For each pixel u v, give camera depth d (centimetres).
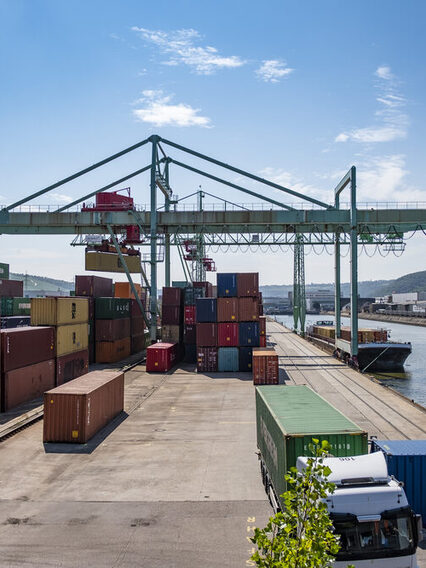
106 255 6612
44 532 1394
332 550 620
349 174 5253
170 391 3616
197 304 4647
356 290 5028
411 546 962
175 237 6162
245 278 4659
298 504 669
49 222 5719
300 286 11169
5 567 1207
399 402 3158
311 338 9100
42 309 3603
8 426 2561
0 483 1789
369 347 6166
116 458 2077
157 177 5881
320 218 5472
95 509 1551
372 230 5831
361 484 1005
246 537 1352
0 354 2916
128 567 1205
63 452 2164
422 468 1438
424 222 5353
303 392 1930
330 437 1305
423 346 10338
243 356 4584
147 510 1541
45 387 3428
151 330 5572
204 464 1992
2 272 6100
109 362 4966
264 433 1742
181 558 1245
